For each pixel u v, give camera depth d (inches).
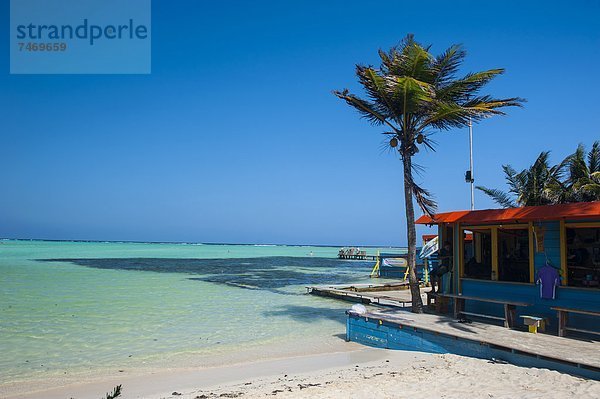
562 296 453.4
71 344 532.4
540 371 347.3
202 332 605.9
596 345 387.2
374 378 355.3
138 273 1616.6
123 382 382.3
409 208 571.5
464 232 564.7
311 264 2549.2
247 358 467.8
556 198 1045.8
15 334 582.9
